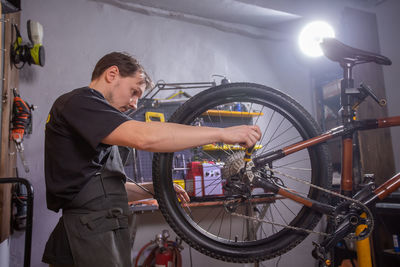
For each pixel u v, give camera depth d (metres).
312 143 1.26
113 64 1.07
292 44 3.79
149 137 0.81
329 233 1.25
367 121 1.30
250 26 3.58
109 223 0.96
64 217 0.96
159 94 3.01
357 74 3.13
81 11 2.80
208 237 1.23
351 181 1.29
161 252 2.37
